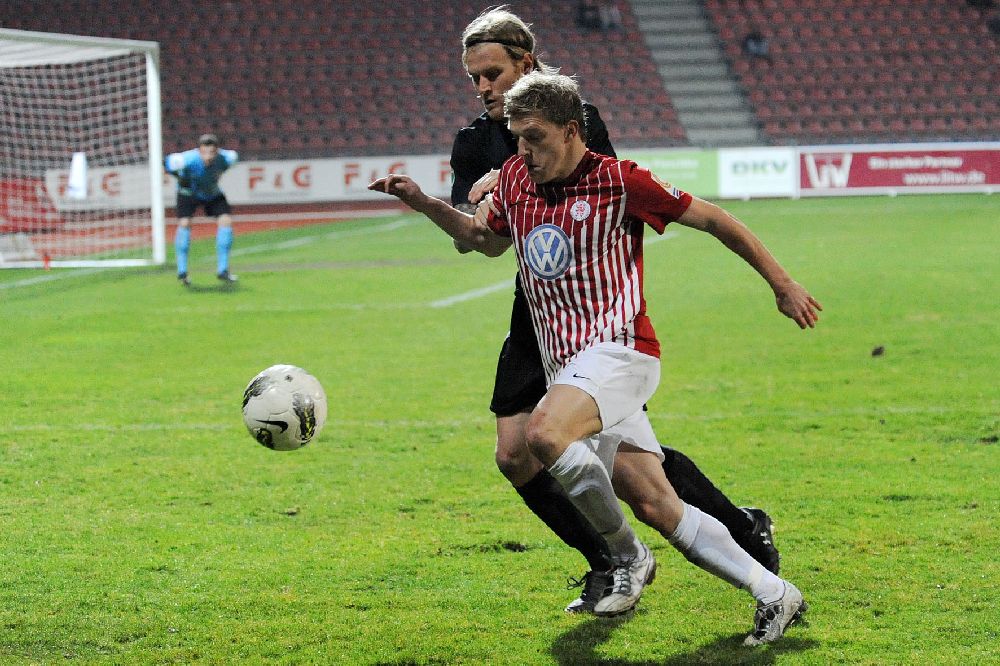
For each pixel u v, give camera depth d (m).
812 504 20.61
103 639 14.61
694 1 138.62
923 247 67.75
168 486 22.62
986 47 135.62
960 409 28.62
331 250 77.81
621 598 13.97
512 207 13.90
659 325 43.69
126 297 55.31
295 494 21.97
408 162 108.88
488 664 13.76
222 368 36.81
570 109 13.04
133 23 130.00
